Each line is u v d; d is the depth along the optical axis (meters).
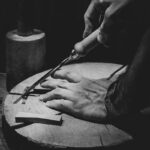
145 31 1.60
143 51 1.56
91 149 1.58
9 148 1.74
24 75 2.23
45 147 1.59
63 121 1.76
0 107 2.10
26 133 1.66
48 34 2.63
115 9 1.51
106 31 1.59
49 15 2.56
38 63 2.24
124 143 1.62
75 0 2.51
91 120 1.76
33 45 2.16
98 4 1.80
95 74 2.17
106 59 2.66
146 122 1.74
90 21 1.95
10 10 2.54
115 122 1.75
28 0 2.16
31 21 2.22
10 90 2.16
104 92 1.84
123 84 1.69
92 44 1.76
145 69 1.57
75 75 1.99
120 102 1.69
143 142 1.64
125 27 1.59
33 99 1.94
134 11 1.53
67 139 1.62
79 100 1.80
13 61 2.21
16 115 1.74
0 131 1.88
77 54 1.84
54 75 2.06
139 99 1.64
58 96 1.87
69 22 2.59
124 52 2.61
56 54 2.68
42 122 1.74
